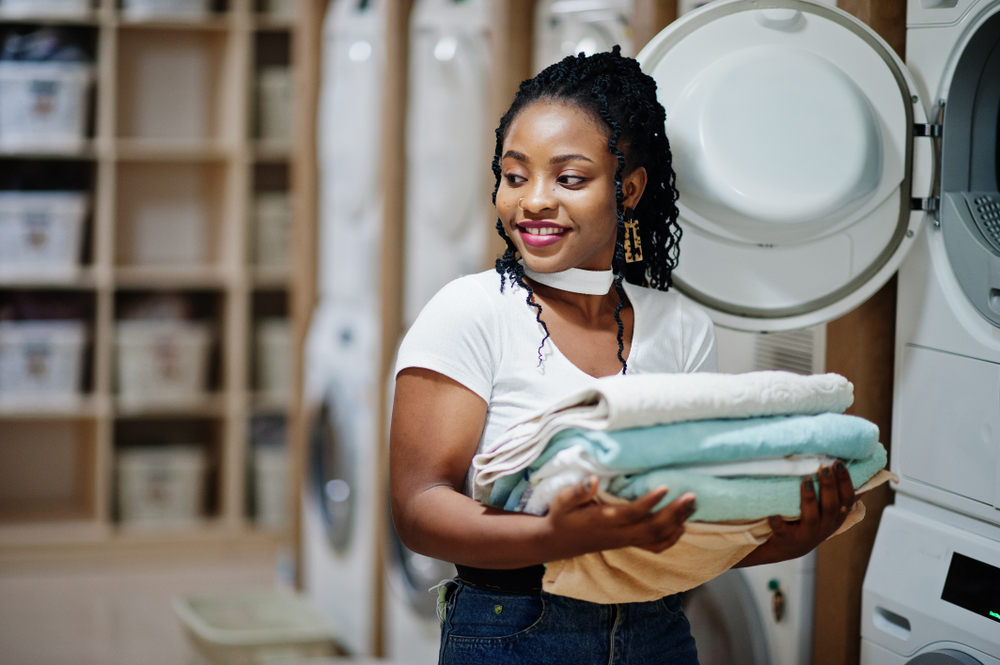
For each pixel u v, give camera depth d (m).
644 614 1.37
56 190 4.66
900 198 1.71
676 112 1.66
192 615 3.47
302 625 3.57
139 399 4.59
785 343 2.00
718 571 1.33
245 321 4.67
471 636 1.34
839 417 1.30
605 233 1.35
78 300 4.66
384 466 3.15
